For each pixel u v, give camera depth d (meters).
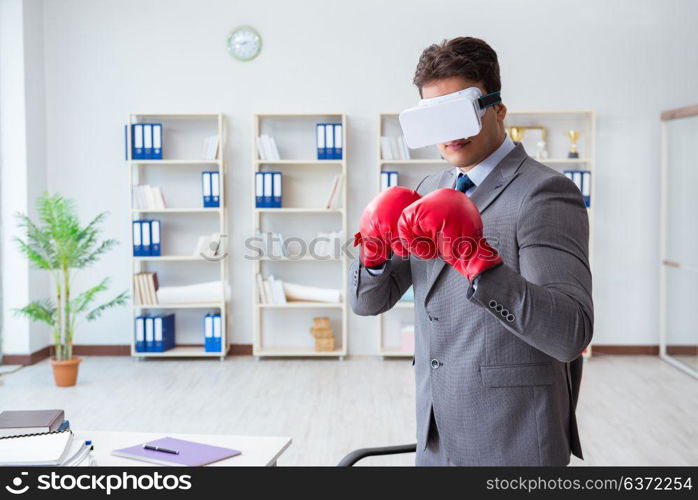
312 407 4.70
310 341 6.34
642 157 6.16
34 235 5.33
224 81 6.23
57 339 5.32
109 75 6.22
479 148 1.54
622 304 6.23
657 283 6.21
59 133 6.25
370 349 6.30
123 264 6.30
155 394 5.04
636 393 5.01
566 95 6.15
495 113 1.55
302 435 4.12
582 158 6.15
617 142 6.16
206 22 6.20
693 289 6.08
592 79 6.14
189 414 4.54
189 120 6.23
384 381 5.38
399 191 1.59
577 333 1.34
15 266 5.96
